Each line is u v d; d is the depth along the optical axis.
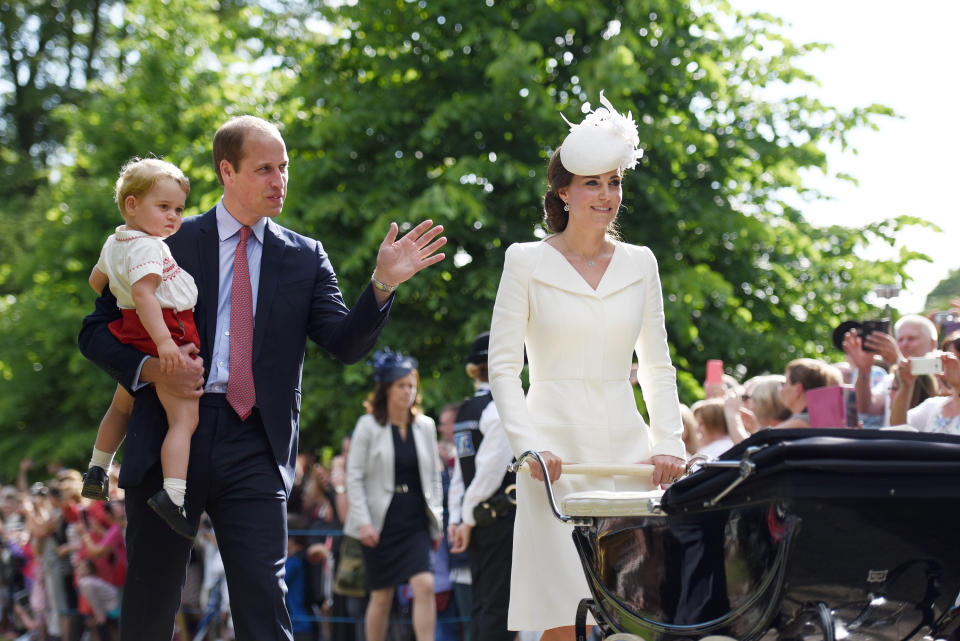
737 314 23.86
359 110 22.52
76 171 33.12
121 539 16.23
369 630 11.98
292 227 22.38
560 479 6.17
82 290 29.47
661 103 23.50
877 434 4.49
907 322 9.71
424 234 6.01
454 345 21.39
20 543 21.33
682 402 20.83
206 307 6.01
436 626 13.12
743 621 4.40
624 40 21.34
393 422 12.06
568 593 6.09
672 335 22.23
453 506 10.73
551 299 6.34
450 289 22.36
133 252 5.84
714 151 23.80
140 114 30.20
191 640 14.92
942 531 4.30
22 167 43.34
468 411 10.20
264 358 5.96
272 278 6.08
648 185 22.19
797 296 24.98
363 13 23.64
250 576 5.69
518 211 22.31
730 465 4.28
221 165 6.15
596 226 6.37
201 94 29.39
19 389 29.84
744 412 9.66
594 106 20.91
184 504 5.77
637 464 6.13
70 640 17.16
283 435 5.96
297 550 14.05
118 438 6.45
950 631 4.51
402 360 12.08
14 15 44.81
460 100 21.80
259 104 27.64
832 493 4.12
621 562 5.10
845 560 4.24
